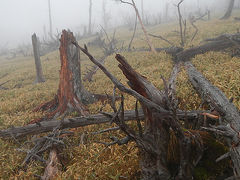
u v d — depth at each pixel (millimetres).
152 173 3605
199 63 10664
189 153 3363
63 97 7594
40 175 4844
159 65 11680
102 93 9305
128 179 4254
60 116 7316
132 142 4980
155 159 3629
